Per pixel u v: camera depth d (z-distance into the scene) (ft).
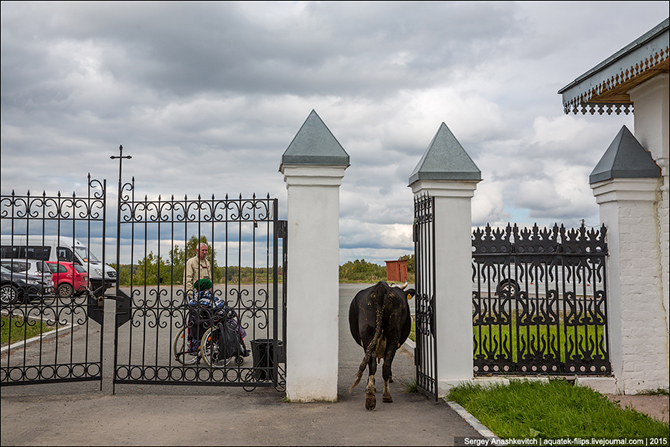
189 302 24.40
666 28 18.70
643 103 23.76
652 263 22.72
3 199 21.01
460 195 22.63
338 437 16.62
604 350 23.45
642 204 22.88
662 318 22.65
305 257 21.44
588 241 23.24
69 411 19.35
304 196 21.54
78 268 57.72
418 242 23.95
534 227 23.03
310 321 21.34
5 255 55.01
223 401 21.09
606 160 23.56
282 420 18.45
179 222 21.98
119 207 22.02
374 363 20.01
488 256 22.85
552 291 23.08
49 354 32.27
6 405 20.10
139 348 34.94
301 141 21.62
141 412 19.31
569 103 25.91
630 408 19.31
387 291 20.66
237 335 27.04
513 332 37.86
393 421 18.34
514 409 18.54
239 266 22.04
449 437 16.62
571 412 17.85
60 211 21.56
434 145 23.07
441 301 22.35
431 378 21.83
